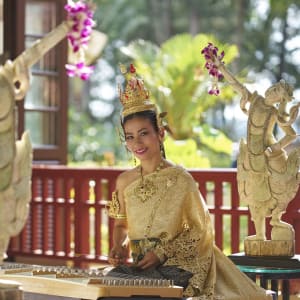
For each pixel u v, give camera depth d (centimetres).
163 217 696
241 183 798
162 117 720
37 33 1351
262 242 784
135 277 648
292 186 782
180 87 2161
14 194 539
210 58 789
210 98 2194
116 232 739
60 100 1384
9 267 704
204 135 1905
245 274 738
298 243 908
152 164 713
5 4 1320
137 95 712
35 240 1215
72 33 560
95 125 4022
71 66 584
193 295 670
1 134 534
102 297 600
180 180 700
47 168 1190
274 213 786
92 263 1125
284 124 781
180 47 2212
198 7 4138
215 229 979
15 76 543
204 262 686
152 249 695
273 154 786
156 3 4225
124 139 729
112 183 1109
